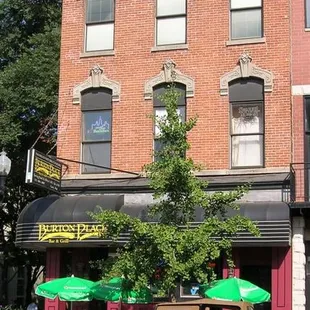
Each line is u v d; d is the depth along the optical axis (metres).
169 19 19.30
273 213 16.52
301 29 18.19
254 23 18.58
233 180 17.62
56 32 23.25
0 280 32.00
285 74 17.92
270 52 18.14
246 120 18.19
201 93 18.45
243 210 16.69
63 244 18.11
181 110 18.59
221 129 18.14
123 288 13.58
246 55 18.23
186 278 12.91
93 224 17.59
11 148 23.19
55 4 25.23
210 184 17.67
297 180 17.50
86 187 18.81
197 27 18.86
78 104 19.55
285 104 17.80
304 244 17.22
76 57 19.78
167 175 13.69
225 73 18.38
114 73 19.36
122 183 18.64
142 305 17.56
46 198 18.66
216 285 13.67
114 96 19.22
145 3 19.47
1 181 15.45
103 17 19.95
